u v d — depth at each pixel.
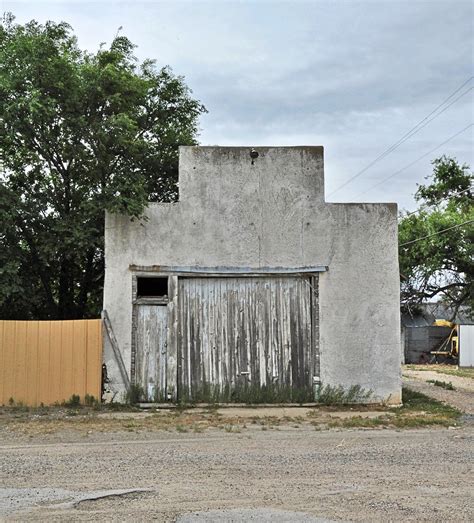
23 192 15.62
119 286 14.04
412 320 46.00
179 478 7.65
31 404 13.64
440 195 37.84
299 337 14.20
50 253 14.71
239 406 13.90
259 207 14.36
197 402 13.89
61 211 15.57
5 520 6.04
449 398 16.28
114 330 13.91
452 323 41.94
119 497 6.81
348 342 14.17
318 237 14.34
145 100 18.39
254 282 14.31
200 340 14.09
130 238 14.16
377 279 14.32
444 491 7.07
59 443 10.05
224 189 14.38
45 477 7.72
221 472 7.97
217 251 14.25
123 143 14.74
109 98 15.01
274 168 14.45
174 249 14.20
